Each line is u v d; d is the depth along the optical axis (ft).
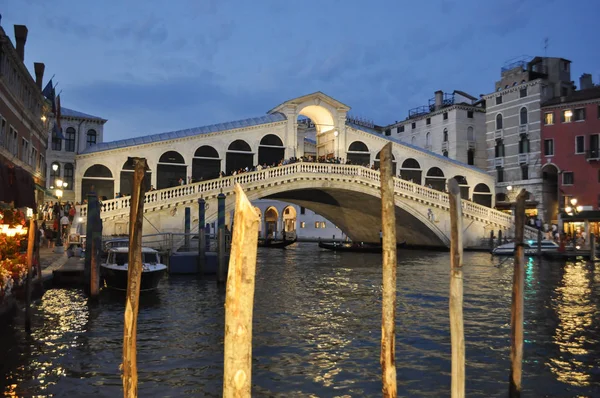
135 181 15.64
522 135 141.59
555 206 139.23
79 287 57.47
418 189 121.49
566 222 128.67
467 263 94.48
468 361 31.94
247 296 10.41
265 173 103.14
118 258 60.18
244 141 118.93
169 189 93.50
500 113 148.97
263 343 36.11
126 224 88.28
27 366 30.32
